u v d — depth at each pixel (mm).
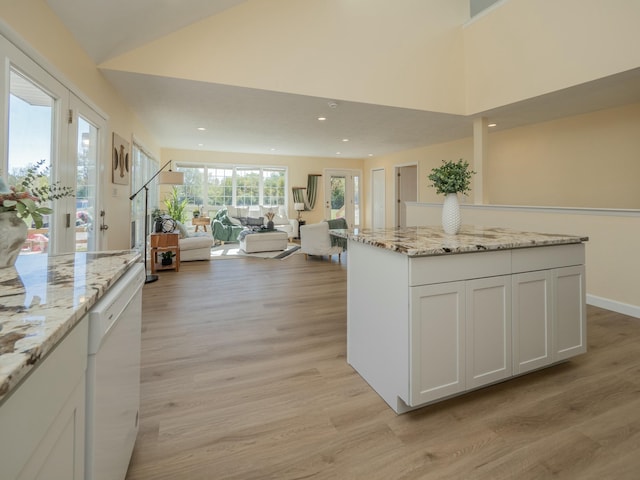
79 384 758
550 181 5102
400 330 1620
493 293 1754
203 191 8586
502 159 5828
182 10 3129
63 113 2426
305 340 2543
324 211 9727
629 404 1740
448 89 4715
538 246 1883
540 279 1898
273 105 4359
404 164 8266
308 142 7078
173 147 7953
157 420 1599
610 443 1460
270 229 7219
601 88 3613
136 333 1304
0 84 1686
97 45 2906
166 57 3393
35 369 560
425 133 6066
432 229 2586
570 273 2006
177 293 3799
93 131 3150
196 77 3494
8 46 1755
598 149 4531
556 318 1963
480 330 1725
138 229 5430
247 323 2883
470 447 1439
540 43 3832
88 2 2373
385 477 1283
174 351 2338
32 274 1057
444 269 1613
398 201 8773
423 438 1495
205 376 2010
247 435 1508
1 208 1135
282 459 1371
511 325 1812
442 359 1631
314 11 3971
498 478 1276
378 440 1481
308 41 3949
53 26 2285
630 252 3174
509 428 1560
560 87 3648
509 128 5602
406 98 4469
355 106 4398
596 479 1271
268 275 4746
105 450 900
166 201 7418
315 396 1818
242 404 1737
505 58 4230
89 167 3053
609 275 3328
